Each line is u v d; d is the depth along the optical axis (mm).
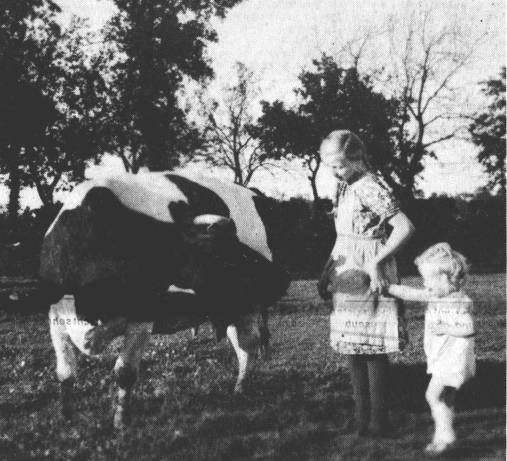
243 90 25109
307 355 5363
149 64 22203
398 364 4922
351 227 3262
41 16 22719
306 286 10883
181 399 4070
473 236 18516
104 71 23062
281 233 4754
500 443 3084
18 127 22312
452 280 3209
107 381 4594
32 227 7477
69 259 3406
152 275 3486
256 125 26281
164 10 20953
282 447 3160
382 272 3225
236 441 3258
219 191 4254
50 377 4805
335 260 3354
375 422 3232
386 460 2941
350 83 25250
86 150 23641
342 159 3254
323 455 3045
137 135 23938
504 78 23656
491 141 24531
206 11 20234
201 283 3756
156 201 3705
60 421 3750
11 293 4473
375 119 25547
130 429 3500
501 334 6246
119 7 21484
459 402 3814
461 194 25078
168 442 3299
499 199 21125
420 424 3420
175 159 24578
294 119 26156
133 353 3551
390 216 3170
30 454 3227
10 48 22094
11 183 23047
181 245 3664
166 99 23500
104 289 3352
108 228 3410
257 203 4516
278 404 3908
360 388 3299
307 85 25562
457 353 3193
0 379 4809
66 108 23547
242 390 4242
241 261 4082
